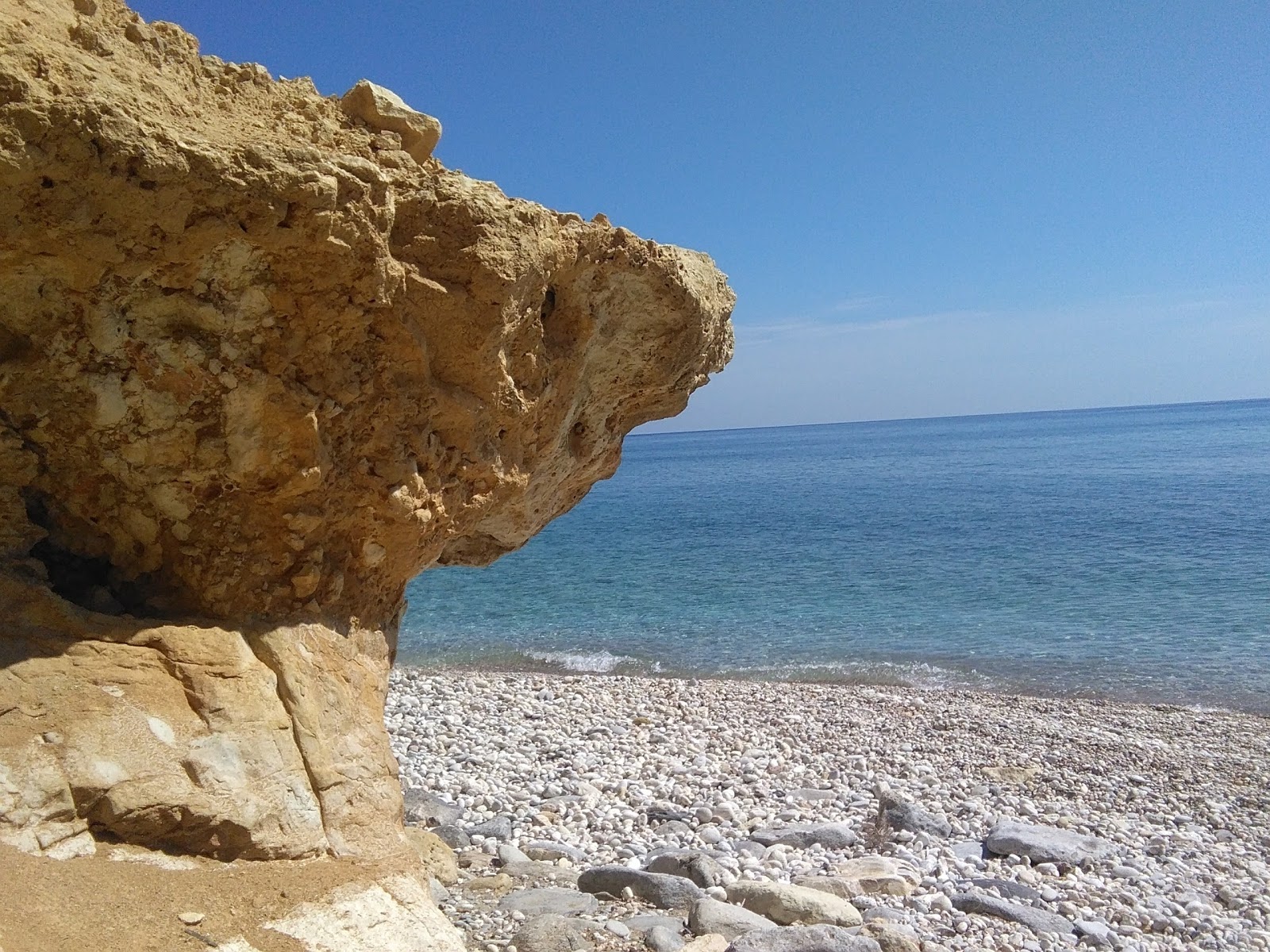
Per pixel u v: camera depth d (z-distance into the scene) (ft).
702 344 22.62
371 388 15.51
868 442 561.84
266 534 15.16
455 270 15.61
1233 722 45.98
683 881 22.15
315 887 12.42
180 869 12.18
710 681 56.70
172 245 12.80
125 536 15.05
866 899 23.77
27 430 13.88
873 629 71.36
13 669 12.48
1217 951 23.06
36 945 9.87
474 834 27.96
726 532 140.46
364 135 15.98
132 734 12.77
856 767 38.91
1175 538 108.37
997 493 178.91
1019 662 59.93
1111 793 36.19
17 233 11.82
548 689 53.57
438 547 18.80
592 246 18.57
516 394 17.78
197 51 14.64
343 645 16.34
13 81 11.10
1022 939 22.27
